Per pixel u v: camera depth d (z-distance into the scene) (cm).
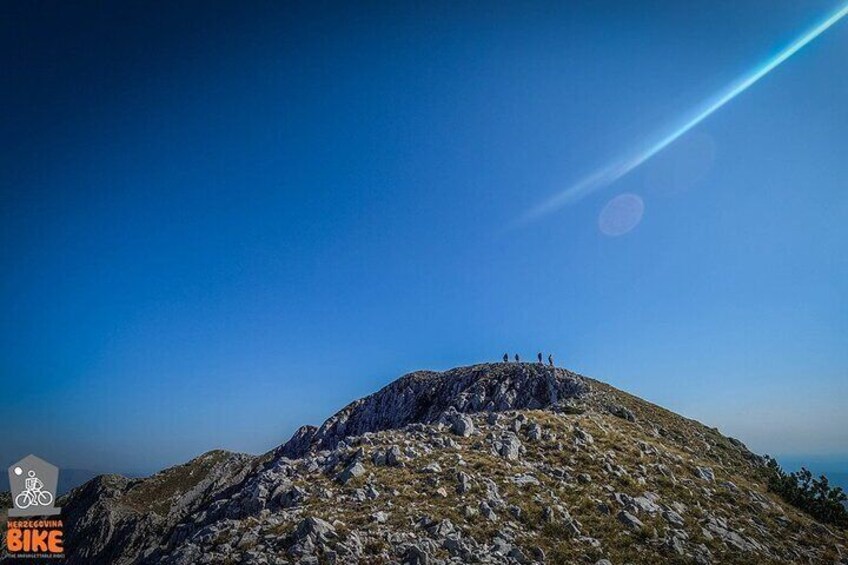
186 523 2642
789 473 3800
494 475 2669
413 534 1984
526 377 6259
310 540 1828
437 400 7200
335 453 3073
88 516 8981
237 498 2642
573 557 1981
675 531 2305
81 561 7925
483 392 6331
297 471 2864
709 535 2347
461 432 3434
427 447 3089
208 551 1875
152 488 9856
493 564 1834
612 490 2647
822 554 2480
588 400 4988
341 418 8400
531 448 3173
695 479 3106
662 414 5031
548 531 2158
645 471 3014
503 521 2188
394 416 7550
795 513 3150
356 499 2341
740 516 2706
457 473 2606
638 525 2288
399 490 2436
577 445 3247
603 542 2127
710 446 4400
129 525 8362
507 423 3647
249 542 1878
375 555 1805
